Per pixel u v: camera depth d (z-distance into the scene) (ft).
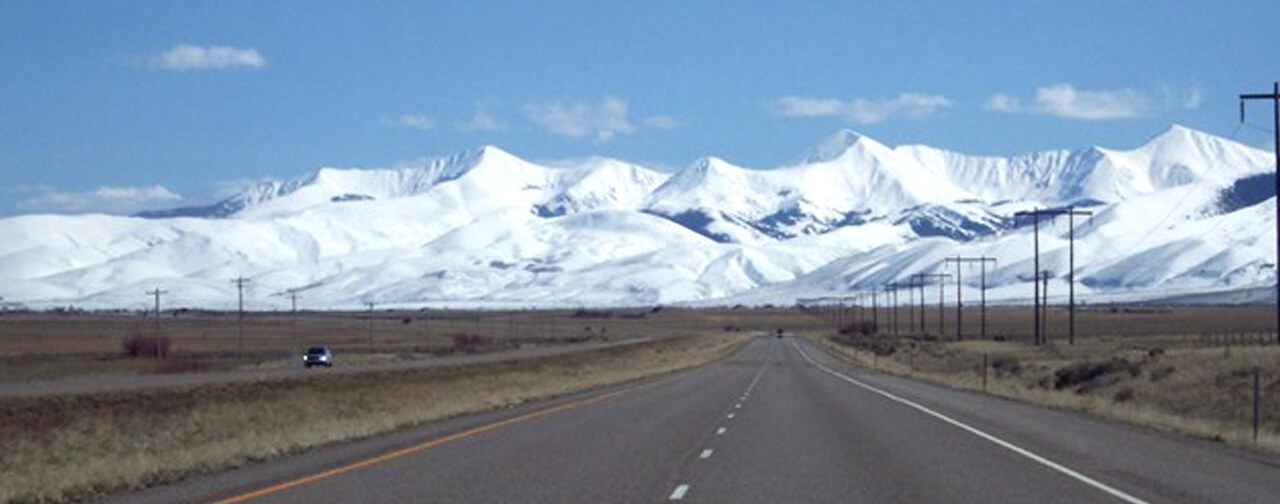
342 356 356.59
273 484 79.30
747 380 254.47
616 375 270.67
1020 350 388.37
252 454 96.78
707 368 324.39
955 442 111.14
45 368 267.80
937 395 196.54
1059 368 251.80
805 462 94.12
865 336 625.00
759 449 104.53
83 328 623.36
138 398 136.26
